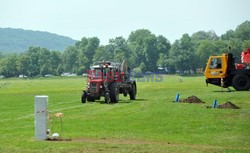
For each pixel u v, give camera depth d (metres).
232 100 54.50
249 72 69.88
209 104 50.38
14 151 23.08
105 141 26.59
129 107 49.53
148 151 23.23
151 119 38.00
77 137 28.17
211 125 33.97
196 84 111.88
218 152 23.19
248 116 38.97
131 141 26.73
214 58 72.06
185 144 25.98
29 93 87.69
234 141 27.11
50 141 26.44
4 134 29.89
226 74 71.19
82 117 40.28
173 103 52.34
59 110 47.34
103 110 46.72
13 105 56.72
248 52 74.19
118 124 35.09
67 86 125.38
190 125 34.09
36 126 27.03
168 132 30.73
